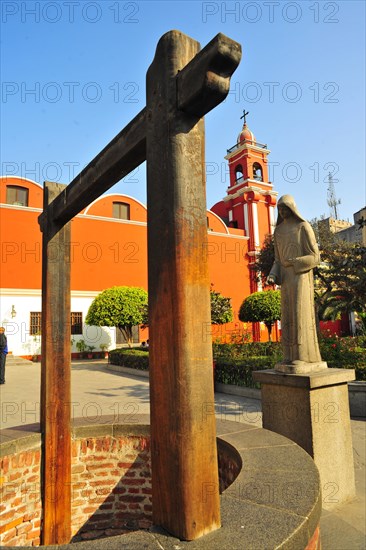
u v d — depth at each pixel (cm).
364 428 568
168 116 148
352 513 335
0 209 1702
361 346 1005
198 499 136
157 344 146
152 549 128
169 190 144
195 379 138
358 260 948
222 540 133
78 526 319
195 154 149
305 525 146
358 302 1205
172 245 141
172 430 138
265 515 152
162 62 154
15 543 282
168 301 142
